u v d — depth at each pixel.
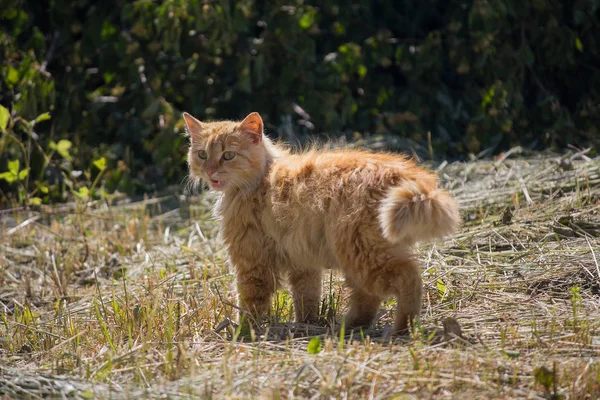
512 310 7.44
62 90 15.16
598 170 11.09
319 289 8.16
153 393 5.77
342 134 15.23
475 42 14.88
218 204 8.29
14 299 9.57
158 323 7.69
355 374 5.79
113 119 15.43
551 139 14.25
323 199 7.20
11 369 6.29
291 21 14.50
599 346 6.25
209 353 6.85
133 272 10.60
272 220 7.73
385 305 8.30
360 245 6.90
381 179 6.95
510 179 11.73
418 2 16.39
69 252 11.54
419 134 14.67
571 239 9.16
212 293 8.92
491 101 14.38
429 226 6.47
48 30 16.23
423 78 15.55
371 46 15.11
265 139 8.42
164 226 12.88
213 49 14.74
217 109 15.35
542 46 15.04
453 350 6.21
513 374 5.80
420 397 5.54
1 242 12.22
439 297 8.07
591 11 14.77
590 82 15.57
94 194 13.62
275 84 15.18
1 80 14.85
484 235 9.65
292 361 6.20
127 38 14.53
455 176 12.45
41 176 14.12
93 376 6.30
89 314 8.82
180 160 14.96
